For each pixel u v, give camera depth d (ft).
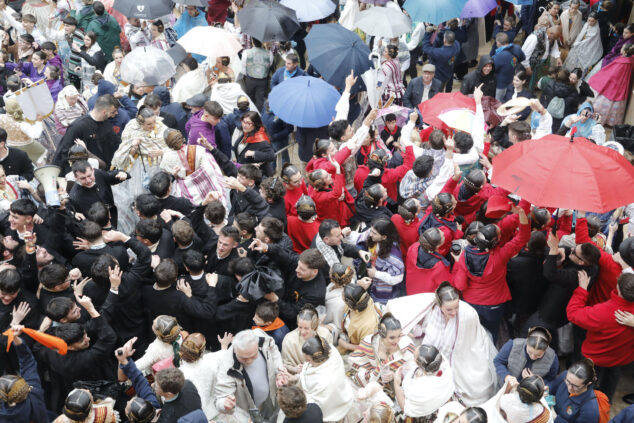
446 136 29.27
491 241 19.95
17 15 46.50
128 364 16.24
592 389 17.17
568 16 44.57
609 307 19.01
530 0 44.68
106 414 15.52
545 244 20.99
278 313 19.07
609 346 19.48
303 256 19.47
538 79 44.06
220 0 47.09
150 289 18.81
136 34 41.98
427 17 39.22
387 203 27.81
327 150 25.71
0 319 18.28
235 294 19.88
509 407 15.60
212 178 24.86
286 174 23.99
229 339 18.72
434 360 16.65
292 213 24.44
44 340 16.39
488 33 52.01
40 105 28.35
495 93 39.22
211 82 35.40
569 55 44.68
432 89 38.60
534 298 21.67
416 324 19.90
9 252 20.45
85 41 40.29
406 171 27.02
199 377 17.11
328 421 16.83
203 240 21.59
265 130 32.60
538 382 15.30
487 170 26.55
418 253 21.40
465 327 18.80
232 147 31.35
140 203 21.39
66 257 22.21
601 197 17.83
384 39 42.39
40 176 21.76
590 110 31.99
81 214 22.48
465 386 18.99
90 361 17.26
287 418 15.30
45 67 39.50
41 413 16.39
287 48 41.45
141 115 25.41
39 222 22.21
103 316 17.58
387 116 31.78
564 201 17.88
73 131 27.12
